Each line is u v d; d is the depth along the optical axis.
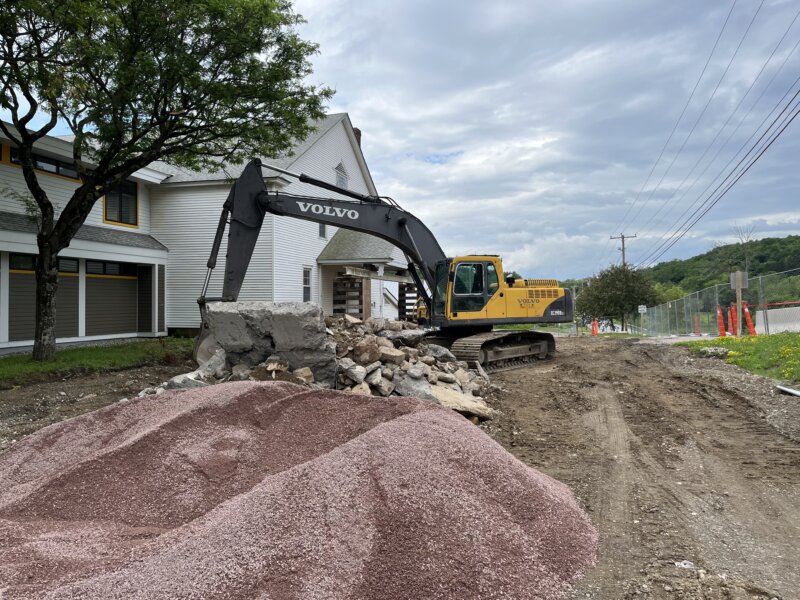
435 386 8.61
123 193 18.11
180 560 3.11
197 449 4.70
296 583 2.99
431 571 3.21
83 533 3.68
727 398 9.33
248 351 8.35
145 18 10.84
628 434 7.41
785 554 3.95
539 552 3.67
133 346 14.68
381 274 20.48
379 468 3.95
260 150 14.09
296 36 12.84
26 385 10.12
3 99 9.95
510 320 13.66
